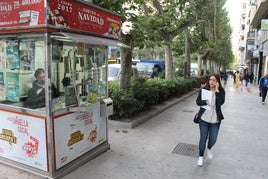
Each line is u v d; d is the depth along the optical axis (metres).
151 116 9.34
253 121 9.46
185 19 13.82
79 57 4.90
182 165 5.09
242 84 35.53
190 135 7.16
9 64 4.64
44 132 4.24
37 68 4.29
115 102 7.93
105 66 5.66
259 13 30.08
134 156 5.46
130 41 8.39
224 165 5.17
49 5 3.93
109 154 5.53
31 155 4.46
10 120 4.62
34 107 4.38
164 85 12.12
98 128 5.43
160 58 41.16
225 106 13.11
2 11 4.36
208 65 50.31
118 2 6.79
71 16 4.39
